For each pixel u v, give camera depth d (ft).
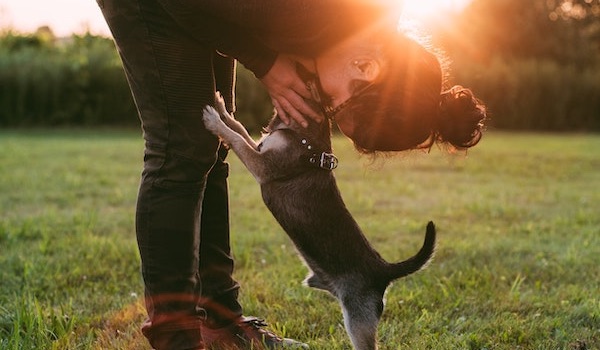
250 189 27.58
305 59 8.39
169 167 8.35
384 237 18.93
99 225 19.70
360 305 9.55
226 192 9.99
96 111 66.59
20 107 64.44
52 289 13.02
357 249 9.64
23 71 64.28
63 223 19.71
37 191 25.79
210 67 8.47
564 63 96.53
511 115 77.51
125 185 28.07
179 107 8.27
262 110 65.31
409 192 27.81
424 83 8.30
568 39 98.22
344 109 8.48
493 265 15.46
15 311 10.98
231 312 10.08
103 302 12.23
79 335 10.48
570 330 11.05
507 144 55.16
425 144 8.76
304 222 9.20
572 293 13.03
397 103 8.27
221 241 9.98
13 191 25.61
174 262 8.50
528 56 94.58
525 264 15.53
